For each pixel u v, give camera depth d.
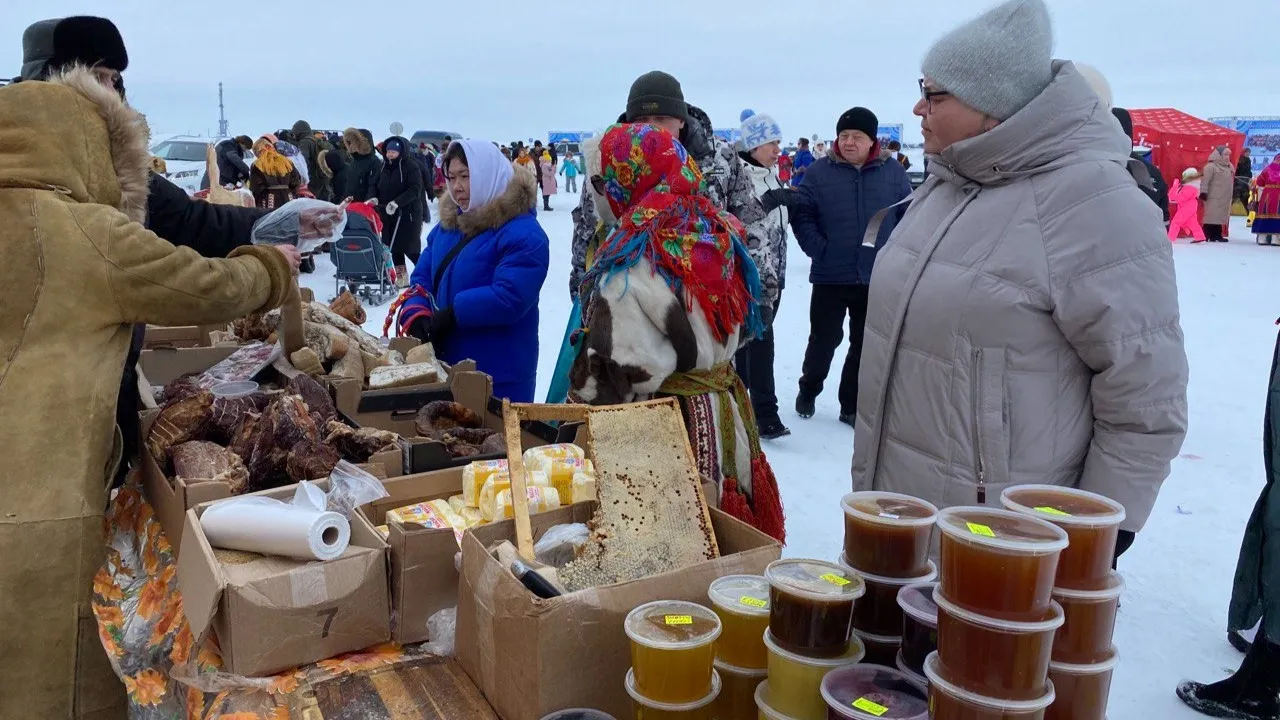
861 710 1.06
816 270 5.07
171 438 2.03
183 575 1.58
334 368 2.89
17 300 1.85
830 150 5.04
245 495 1.74
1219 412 5.63
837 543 3.69
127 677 1.72
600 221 3.22
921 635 1.17
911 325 1.87
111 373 1.96
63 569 1.86
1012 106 1.73
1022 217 1.71
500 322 3.20
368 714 1.32
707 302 2.02
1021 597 0.99
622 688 1.30
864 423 2.03
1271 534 2.39
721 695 1.31
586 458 1.87
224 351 3.15
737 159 3.81
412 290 3.46
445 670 1.44
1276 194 14.03
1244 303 9.42
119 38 2.59
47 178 1.87
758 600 1.31
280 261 2.26
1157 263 1.62
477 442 2.31
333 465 1.94
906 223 2.00
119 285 1.90
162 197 2.65
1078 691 1.12
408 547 1.52
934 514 1.29
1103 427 1.70
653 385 2.02
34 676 1.86
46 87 1.89
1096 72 2.54
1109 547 1.12
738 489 2.16
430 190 14.91
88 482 1.91
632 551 1.50
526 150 21.80
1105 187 1.63
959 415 1.78
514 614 1.25
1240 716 2.53
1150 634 3.04
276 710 1.38
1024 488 1.23
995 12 1.73
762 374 4.86
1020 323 1.70
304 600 1.45
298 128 12.22
